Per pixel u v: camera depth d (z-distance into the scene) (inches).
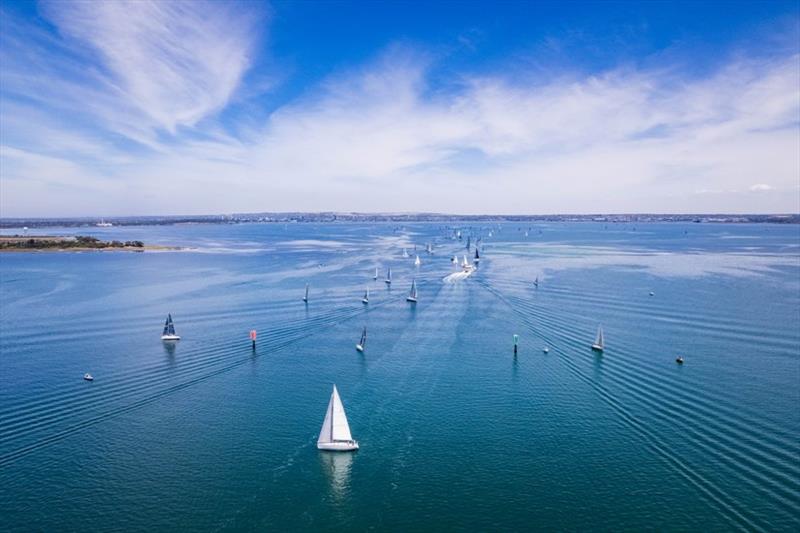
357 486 2432.3
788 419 2989.7
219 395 3408.0
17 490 2374.5
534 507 2287.2
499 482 2459.4
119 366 3917.3
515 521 2203.5
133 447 2748.5
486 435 2878.9
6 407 3196.4
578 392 3430.1
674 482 2432.3
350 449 2719.0
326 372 3831.2
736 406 3169.3
